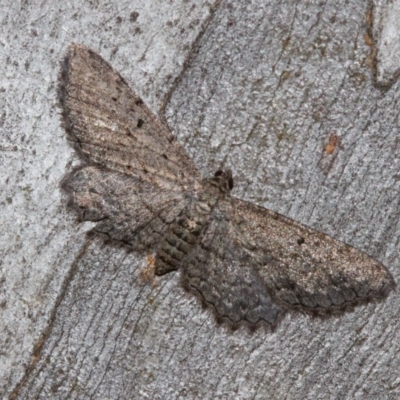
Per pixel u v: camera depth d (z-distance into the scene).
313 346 0.19
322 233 0.19
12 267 0.19
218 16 0.19
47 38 0.19
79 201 0.19
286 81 0.19
